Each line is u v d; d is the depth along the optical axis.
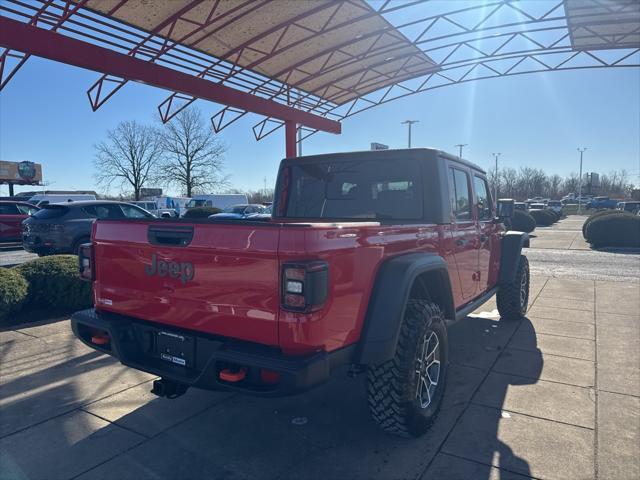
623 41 13.67
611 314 6.60
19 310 6.34
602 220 17.09
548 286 8.84
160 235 2.95
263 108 13.13
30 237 10.88
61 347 5.20
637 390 3.96
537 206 47.50
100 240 3.36
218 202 37.28
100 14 9.24
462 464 2.89
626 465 2.85
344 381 4.31
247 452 3.07
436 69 16.06
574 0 10.98
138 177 46.91
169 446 3.15
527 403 3.74
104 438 3.26
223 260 2.64
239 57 11.82
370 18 11.17
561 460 2.92
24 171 56.50
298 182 4.74
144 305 3.09
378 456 3.01
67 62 8.84
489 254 5.33
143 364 3.00
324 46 12.59
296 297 2.37
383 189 4.20
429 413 3.27
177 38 10.80
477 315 6.62
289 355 2.47
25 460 2.98
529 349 5.08
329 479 2.76
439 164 4.00
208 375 2.63
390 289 2.90
